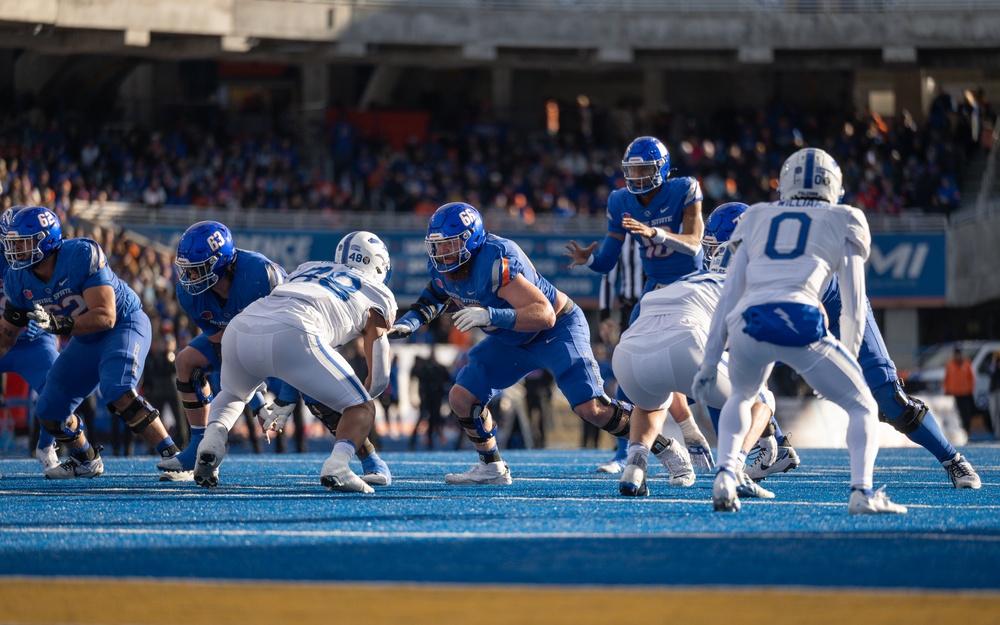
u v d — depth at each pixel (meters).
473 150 100.75
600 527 17.98
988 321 95.81
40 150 88.00
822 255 19.23
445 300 25.89
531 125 112.50
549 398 61.84
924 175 96.56
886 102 118.81
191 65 115.62
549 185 98.69
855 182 97.88
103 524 18.98
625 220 26.00
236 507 21.72
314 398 24.14
